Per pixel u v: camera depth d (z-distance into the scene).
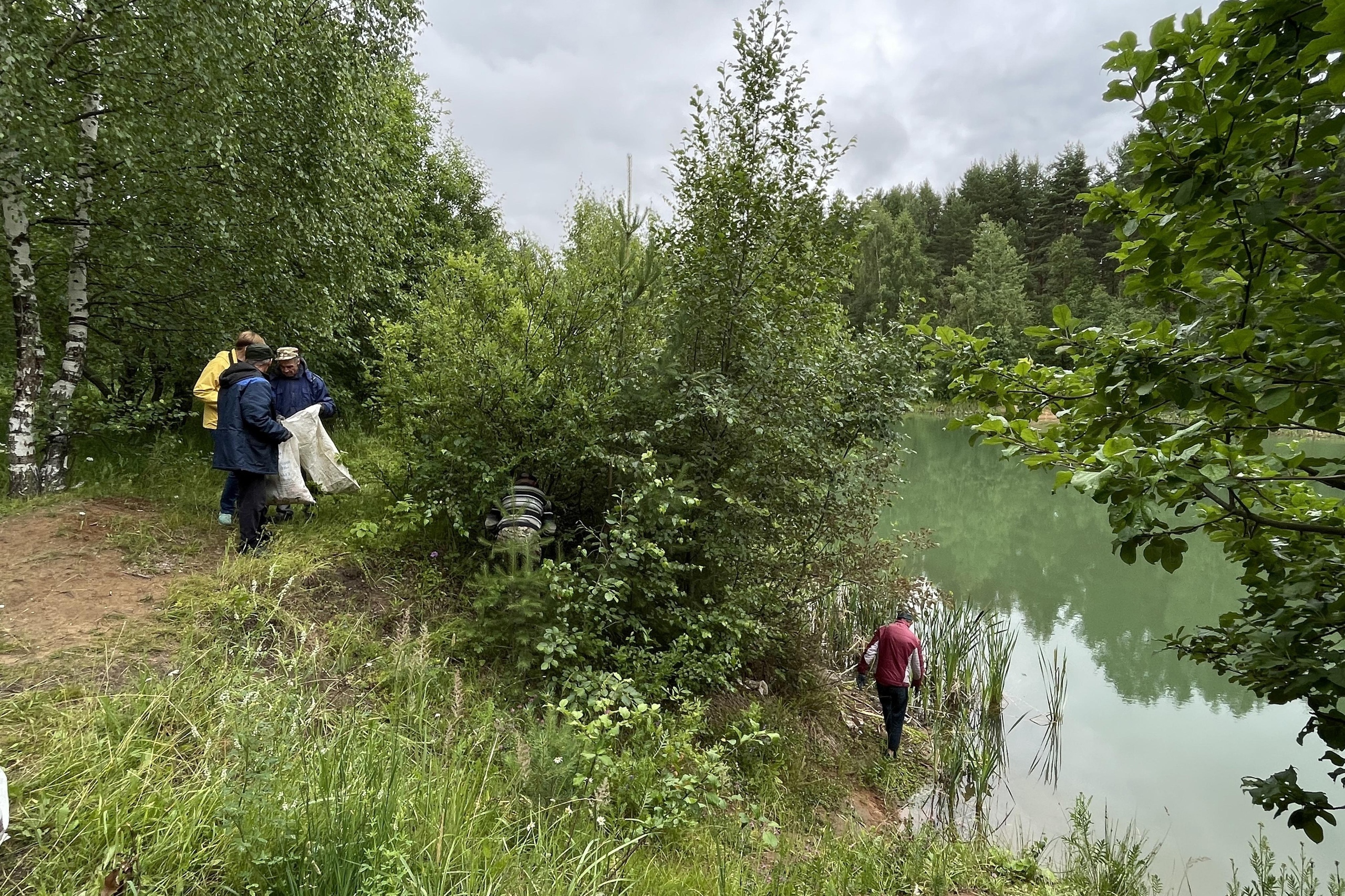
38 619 3.52
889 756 6.09
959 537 14.41
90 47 5.34
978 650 8.17
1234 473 2.04
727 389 5.21
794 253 5.70
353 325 9.91
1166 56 1.84
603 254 5.86
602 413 5.37
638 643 5.10
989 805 5.68
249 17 5.82
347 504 5.85
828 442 5.85
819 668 7.09
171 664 3.37
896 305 46.62
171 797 2.38
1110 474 2.00
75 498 5.16
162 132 5.51
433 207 15.27
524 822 2.98
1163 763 6.39
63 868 2.06
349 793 2.41
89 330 6.97
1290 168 1.77
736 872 3.30
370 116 8.50
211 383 5.40
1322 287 1.69
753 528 5.61
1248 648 2.29
